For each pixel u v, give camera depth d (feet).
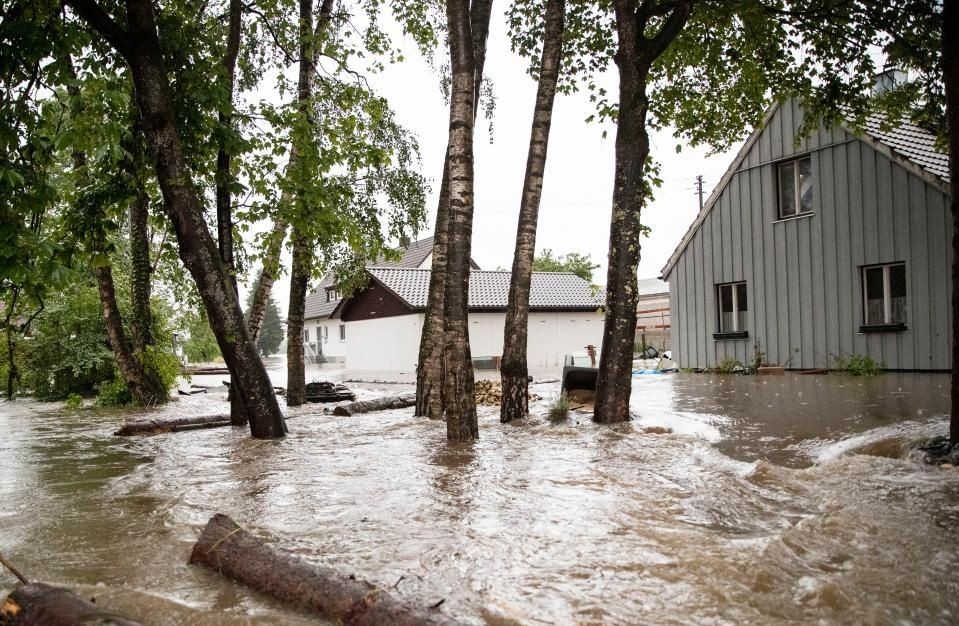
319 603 9.25
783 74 32.42
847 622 8.38
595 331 98.73
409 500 15.10
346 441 24.99
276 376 82.99
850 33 29.09
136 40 24.94
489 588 9.73
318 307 128.77
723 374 50.67
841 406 26.86
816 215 48.96
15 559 12.08
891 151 43.96
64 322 54.60
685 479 15.92
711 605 8.97
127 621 8.70
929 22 27.20
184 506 15.35
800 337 50.08
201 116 28.35
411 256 119.14
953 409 17.12
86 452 25.39
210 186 33.22
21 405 51.72
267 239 31.73
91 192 27.32
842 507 12.71
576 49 33.14
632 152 26.45
